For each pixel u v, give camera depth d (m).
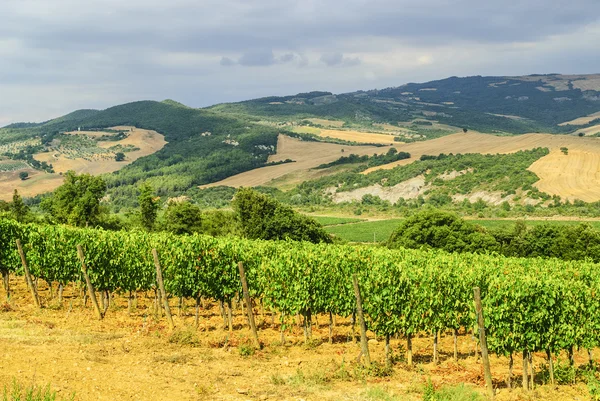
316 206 193.75
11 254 24.47
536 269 24.20
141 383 12.54
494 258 29.38
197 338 17.92
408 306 17.27
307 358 17.00
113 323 20.64
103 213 81.56
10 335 16.36
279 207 72.38
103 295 23.73
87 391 11.48
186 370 14.12
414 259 23.61
